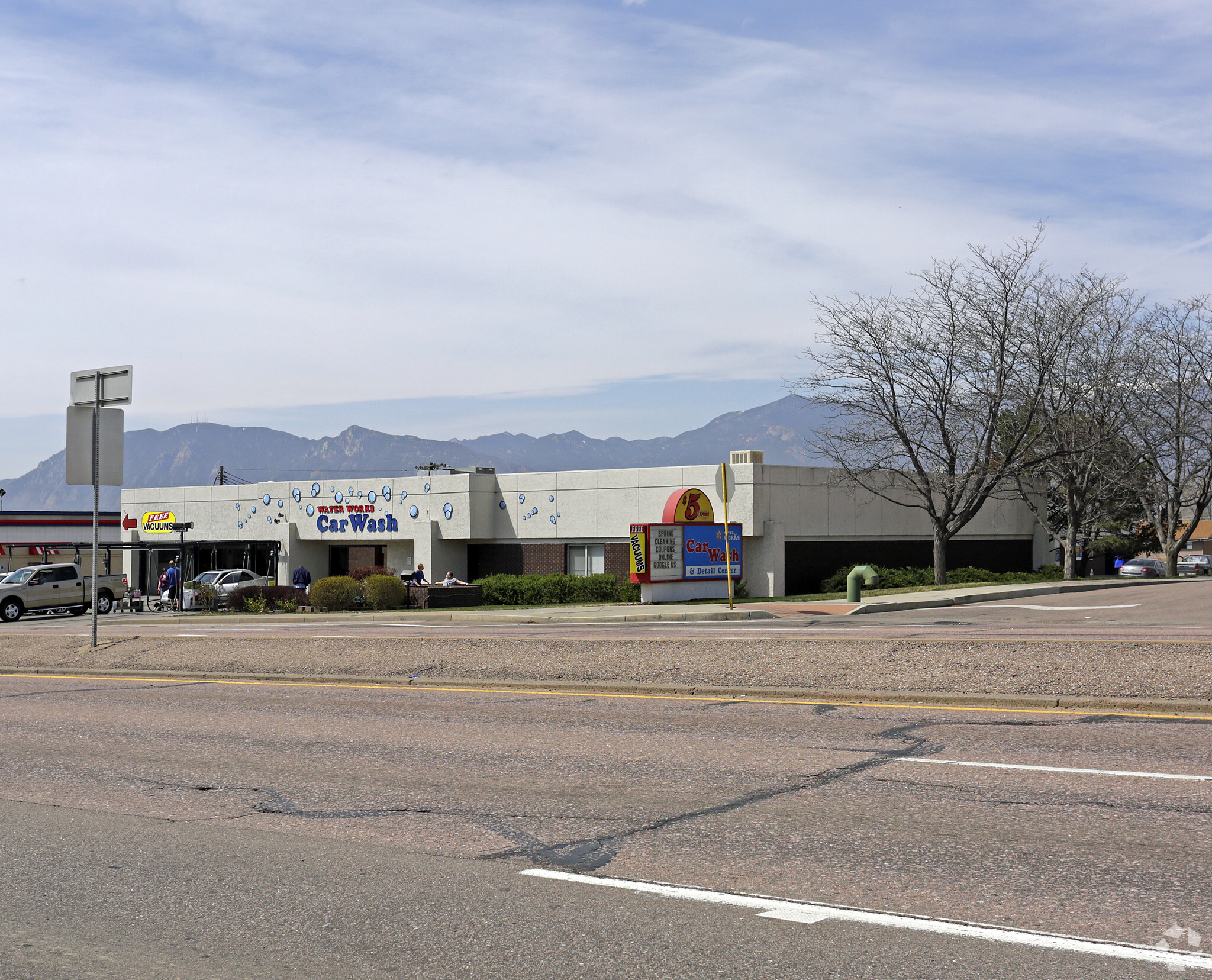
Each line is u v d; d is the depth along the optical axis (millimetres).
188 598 39812
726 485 28016
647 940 5051
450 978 4691
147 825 7461
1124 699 11039
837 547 40219
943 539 38625
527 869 6219
